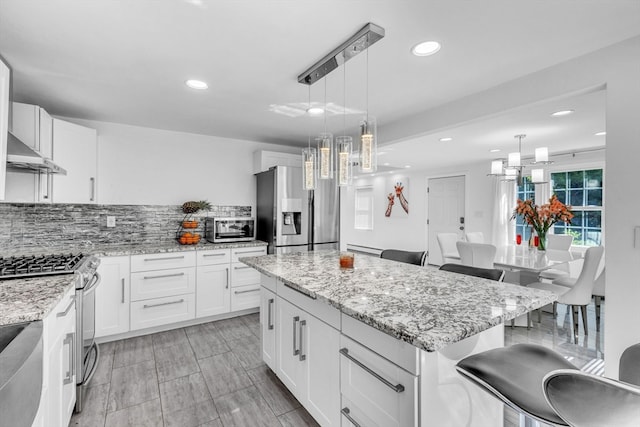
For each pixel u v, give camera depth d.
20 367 0.92
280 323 2.01
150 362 2.45
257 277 3.59
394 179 7.44
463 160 5.51
